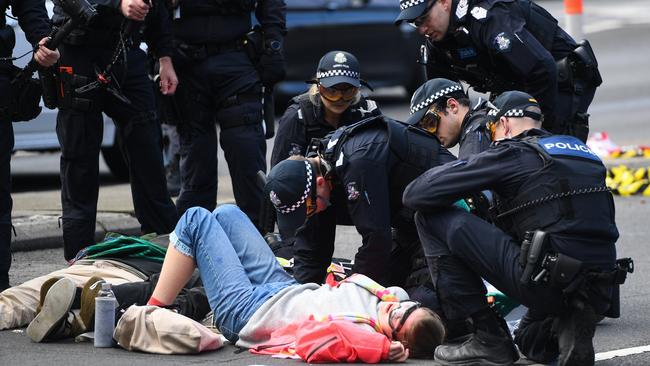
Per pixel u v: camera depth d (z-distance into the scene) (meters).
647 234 33.59
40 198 38.69
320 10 60.81
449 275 19.92
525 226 19.36
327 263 23.05
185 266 22.06
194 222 22.03
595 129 53.50
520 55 24.27
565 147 19.52
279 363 20.42
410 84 64.38
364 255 21.72
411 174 21.73
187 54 29.41
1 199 25.62
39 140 40.34
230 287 21.62
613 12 106.25
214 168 30.44
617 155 43.62
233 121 29.47
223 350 21.47
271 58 29.77
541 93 24.47
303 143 27.25
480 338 19.95
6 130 25.52
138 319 21.19
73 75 27.22
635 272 28.77
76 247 27.83
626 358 20.86
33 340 21.94
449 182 19.56
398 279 23.16
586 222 19.12
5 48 25.36
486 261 19.50
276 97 60.97
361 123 21.81
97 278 22.14
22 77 25.39
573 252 19.06
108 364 20.31
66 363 20.39
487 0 24.62
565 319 19.33
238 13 29.52
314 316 20.97
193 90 29.64
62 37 25.27
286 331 21.11
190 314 22.73
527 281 19.08
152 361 20.52
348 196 21.47
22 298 23.20
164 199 28.97
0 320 22.97
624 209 37.62
